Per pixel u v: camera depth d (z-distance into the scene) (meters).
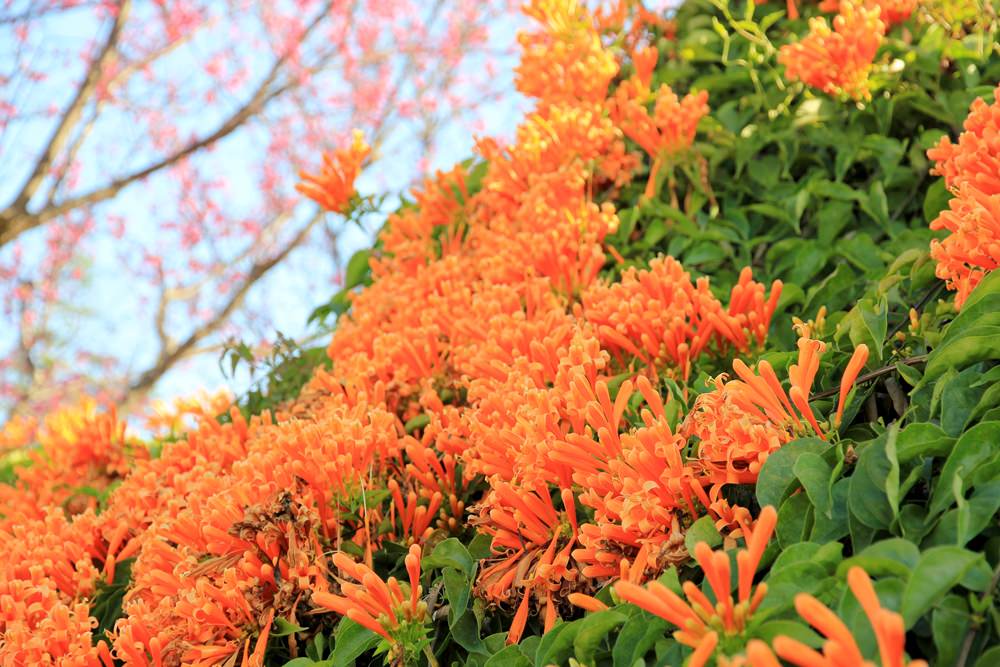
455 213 3.43
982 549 1.44
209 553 2.16
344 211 3.15
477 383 2.21
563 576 1.83
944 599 1.28
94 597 2.59
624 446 1.68
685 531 1.66
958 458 1.47
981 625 1.28
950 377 1.68
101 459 3.43
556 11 3.49
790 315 2.64
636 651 1.55
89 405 3.55
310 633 2.11
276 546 2.09
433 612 1.97
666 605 1.29
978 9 3.02
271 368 3.56
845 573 1.34
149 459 3.47
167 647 2.04
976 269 1.84
